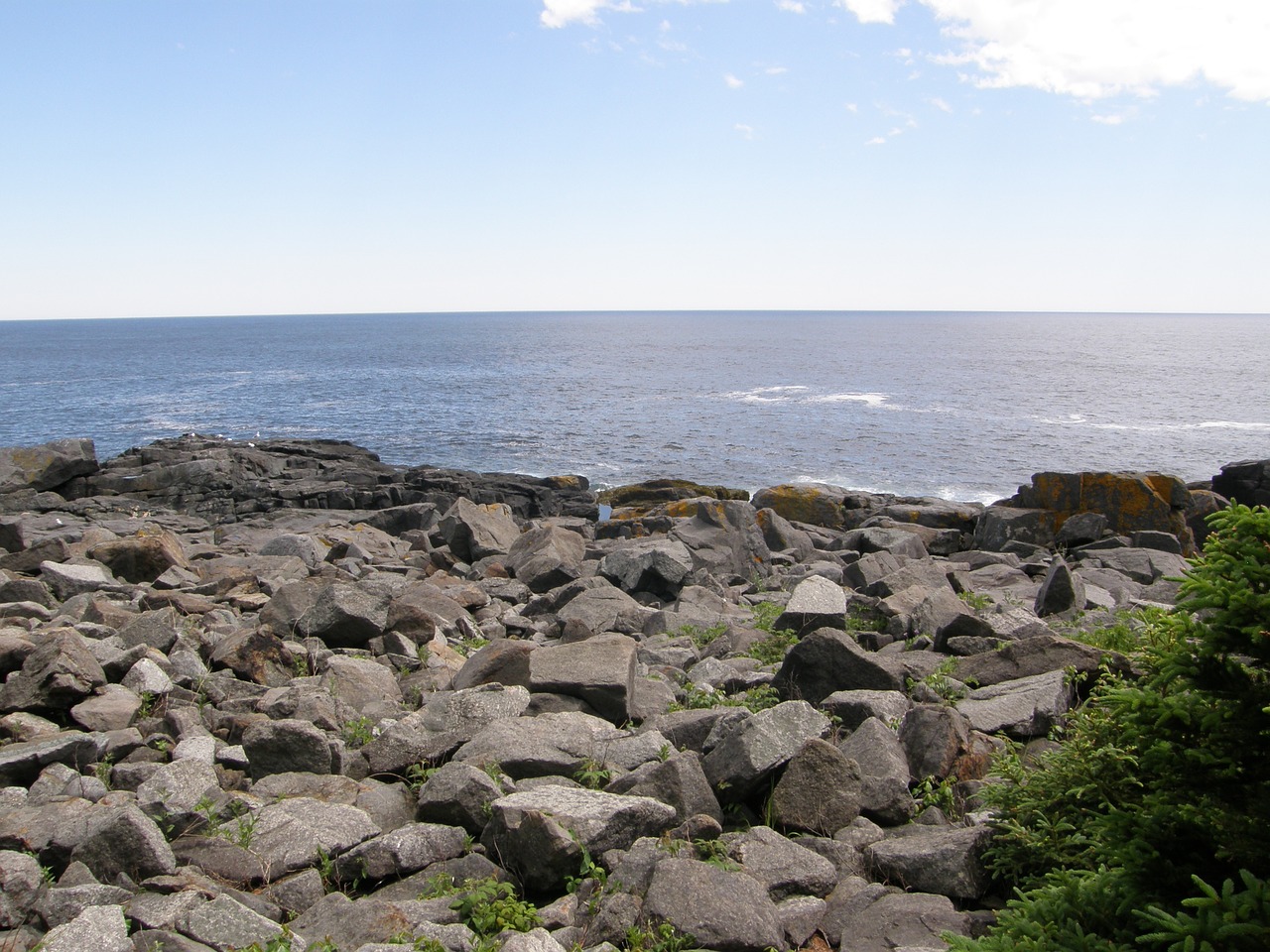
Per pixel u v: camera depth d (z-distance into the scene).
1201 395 86.38
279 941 5.04
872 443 56.97
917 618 11.59
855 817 6.61
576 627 11.93
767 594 16.14
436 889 5.83
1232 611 4.54
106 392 93.19
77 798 6.65
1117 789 5.76
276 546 17.75
